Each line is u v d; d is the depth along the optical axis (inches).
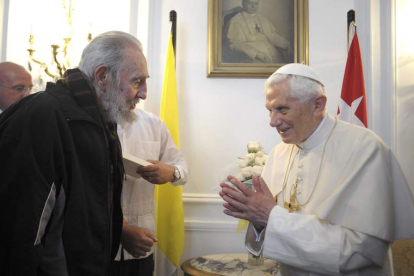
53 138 56.2
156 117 112.3
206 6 145.2
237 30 143.9
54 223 59.7
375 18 138.6
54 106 58.7
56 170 56.3
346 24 142.6
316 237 62.1
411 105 134.1
